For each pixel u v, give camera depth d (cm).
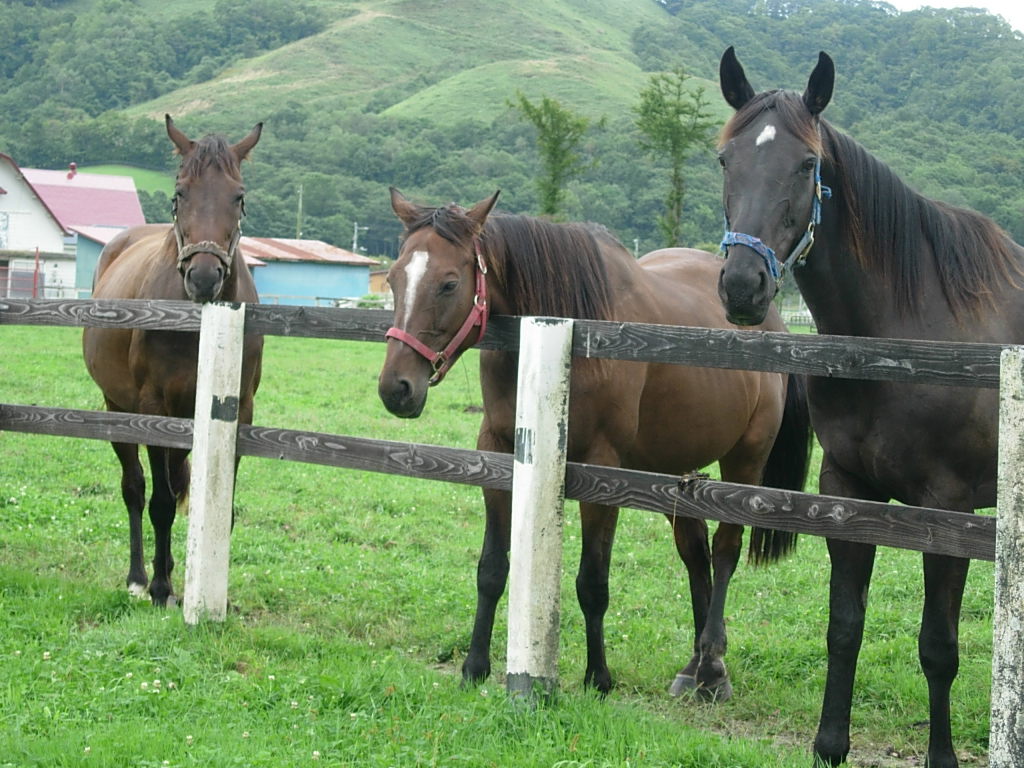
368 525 793
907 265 388
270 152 10562
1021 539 297
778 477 614
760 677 508
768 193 366
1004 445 301
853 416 381
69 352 1961
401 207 433
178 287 597
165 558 581
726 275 362
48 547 676
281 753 345
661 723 396
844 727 371
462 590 629
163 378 571
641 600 633
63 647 457
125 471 622
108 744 344
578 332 400
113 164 10931
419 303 405
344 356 2300
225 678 422
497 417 454
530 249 449
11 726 357
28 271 4488
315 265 5003
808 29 13712
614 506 407
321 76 18175
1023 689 296
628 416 462
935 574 358
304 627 550
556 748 356
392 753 348
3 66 17000
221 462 502
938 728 369
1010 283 405
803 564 738
